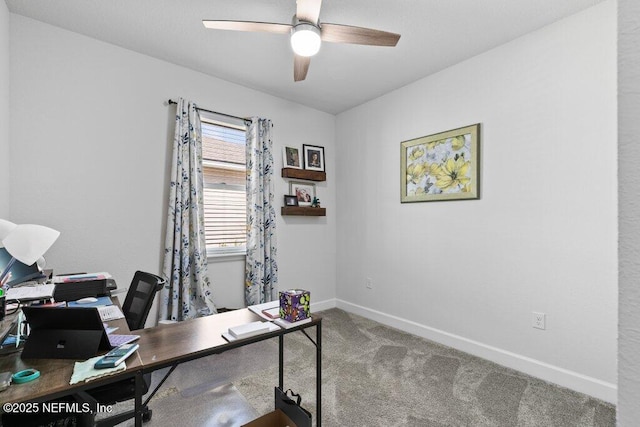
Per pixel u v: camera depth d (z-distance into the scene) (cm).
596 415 189
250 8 216
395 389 216
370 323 353
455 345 285
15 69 221
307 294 168
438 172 300
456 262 287
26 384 99
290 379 229
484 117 266
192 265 296
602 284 207
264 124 347
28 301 157
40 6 214
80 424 135
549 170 229
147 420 183
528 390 215
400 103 338
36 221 230
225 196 331
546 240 231
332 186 418
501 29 235
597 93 208
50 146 235
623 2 36
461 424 181
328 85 335
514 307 248
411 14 219
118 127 264
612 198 204
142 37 252
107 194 259
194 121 296
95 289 198
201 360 258
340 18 223
